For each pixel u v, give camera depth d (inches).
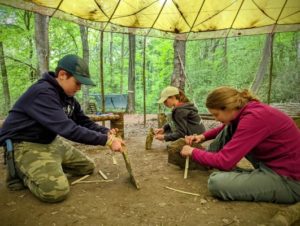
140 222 72.2
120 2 207.0
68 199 86.4
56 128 86.4
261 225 66.5
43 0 175.2
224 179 83.8
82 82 90.1
